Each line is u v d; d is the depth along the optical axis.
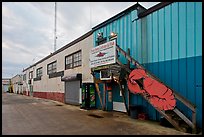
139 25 12.95
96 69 13.88
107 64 12.52
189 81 9.91
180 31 10.48
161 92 9.65
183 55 10.27
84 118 12.23
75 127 9.58
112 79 14.06
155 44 11.81
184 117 8.83
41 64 36.84
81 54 20.89
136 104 12.87
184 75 10.15
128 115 13.19
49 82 31.56
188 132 8.51
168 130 8.85
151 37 12.09
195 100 9.59
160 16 11.60
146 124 10.20
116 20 15.08
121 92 13.46
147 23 12.39
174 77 10.62
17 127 9.70
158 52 11.61
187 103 8.73
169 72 10.91
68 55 24.14
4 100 29.92
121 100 14.45
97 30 17.61
